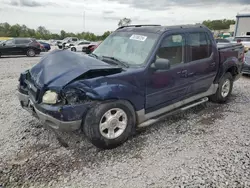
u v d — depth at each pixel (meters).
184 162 2.62
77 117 2.60
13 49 15.82
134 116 3.08
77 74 2.60
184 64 3.60
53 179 2.35
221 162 2.61
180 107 3.88
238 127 3.56
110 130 2.86
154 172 2.45
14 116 4.02
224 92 4.77
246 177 2.34
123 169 2.52
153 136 3.30
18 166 2.56
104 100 2.70
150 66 3.11
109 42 3.92
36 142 3.10
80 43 19.55
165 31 3.37
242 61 5.17
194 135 3.32
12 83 6.78
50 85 2.62
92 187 2.23
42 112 2.66
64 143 3.07
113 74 2.81
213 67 4.22
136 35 3.56
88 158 2.74
